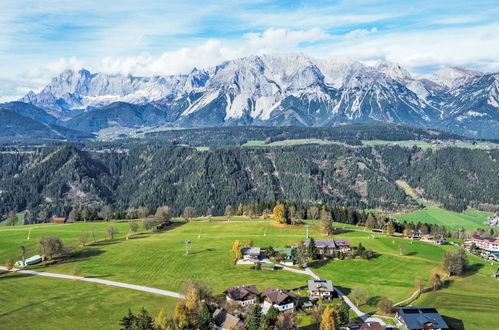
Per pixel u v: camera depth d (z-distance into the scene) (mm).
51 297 147625
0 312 135625
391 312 139625
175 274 173625
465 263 195625
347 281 169875
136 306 138500
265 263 185500
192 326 118250
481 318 137375
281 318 122312
